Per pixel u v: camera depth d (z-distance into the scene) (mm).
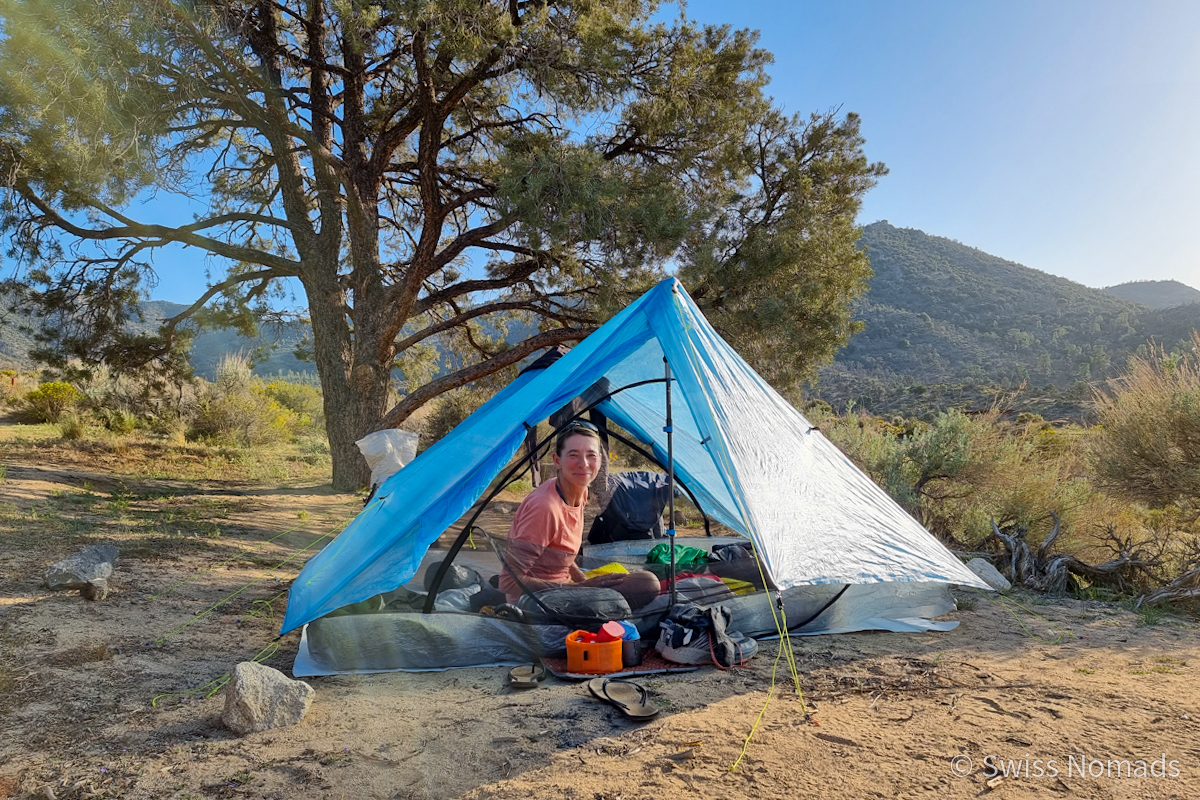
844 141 12711
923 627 4938
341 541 4773
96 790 2645
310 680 3916
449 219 16969
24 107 9594
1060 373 188250
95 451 15727
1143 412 7047
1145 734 3152
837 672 4012
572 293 13969
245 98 11820
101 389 19234
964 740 3100
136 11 9797
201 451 17844
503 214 11227
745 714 3410
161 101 10531
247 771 2816
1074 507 7941
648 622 4422
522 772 2811
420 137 12422
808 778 2754
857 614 4977
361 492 12430
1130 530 7938
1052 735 3146
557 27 11328
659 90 12133
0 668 3738
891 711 3443
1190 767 2826
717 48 12789
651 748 3023
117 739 3078
